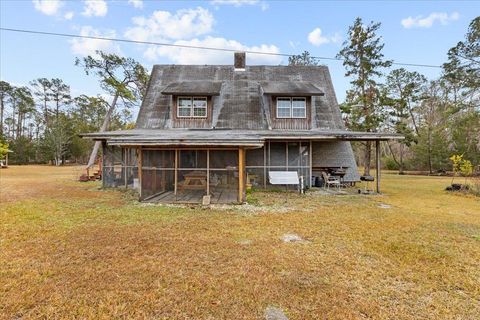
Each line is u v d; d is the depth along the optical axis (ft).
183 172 33.12
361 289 11.62
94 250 15.66
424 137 94.48
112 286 11.60
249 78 57.67
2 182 53.06
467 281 12.42
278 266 13.70
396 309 10.21
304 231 19.77
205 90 47.80
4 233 18.74
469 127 69.15
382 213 26.00
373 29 66.59
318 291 11.37
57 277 12.37
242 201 30.22
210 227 20.63
